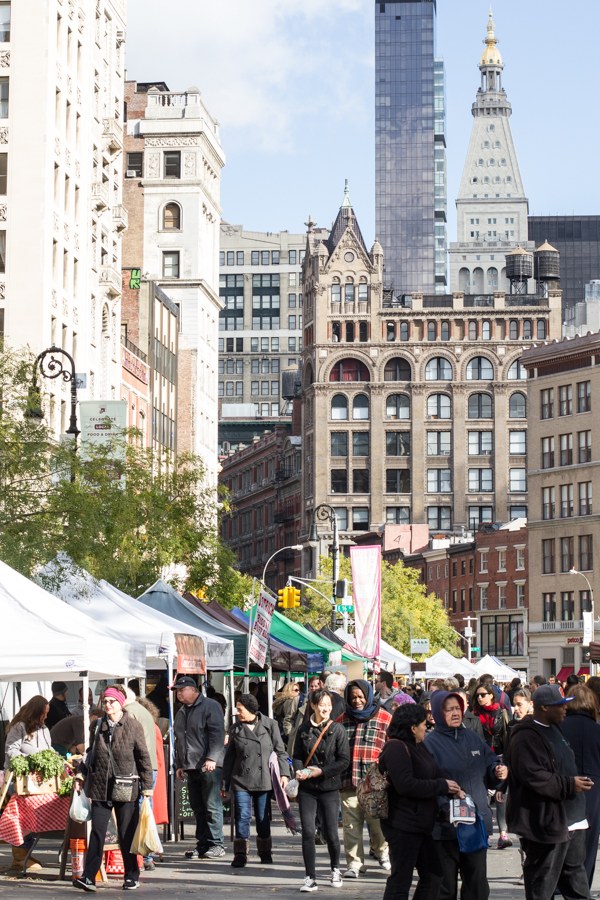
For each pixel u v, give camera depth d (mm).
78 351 85812
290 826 24875
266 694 43812
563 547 136875
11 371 43844
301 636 44312
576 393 136375
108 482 44812
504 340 191875
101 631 22781
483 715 25266
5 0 78875
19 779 22234
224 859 24562
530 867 15539
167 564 54938
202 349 136875
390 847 14883
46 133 78375
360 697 21938
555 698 15484
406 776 14672
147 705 24609
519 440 191625
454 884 14891
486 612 157375
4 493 39719
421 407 191750
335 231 197875
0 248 78000
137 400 105125
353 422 192125
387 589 138625
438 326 192750
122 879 21797
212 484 140125
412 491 191000
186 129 135875
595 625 132750
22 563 37531
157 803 24359
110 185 96250
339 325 193750
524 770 15156
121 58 100125
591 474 134625
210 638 31328
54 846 26469
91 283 89812
